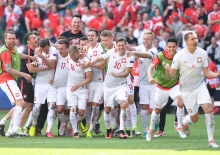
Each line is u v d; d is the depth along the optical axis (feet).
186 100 96.89
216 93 177.68
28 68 115.96
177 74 104.01
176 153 83.76
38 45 120.57
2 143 99.81
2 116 167.73
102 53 116.47
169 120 155.33
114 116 114.93
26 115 118.01
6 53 108.37
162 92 104.94
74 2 219.61
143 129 122.52
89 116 118.32
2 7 219.61
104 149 89.71
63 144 97.81
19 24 214.07
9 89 109.19
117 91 108.27
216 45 179.22
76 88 112.57
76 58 112.16
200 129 131.03
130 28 189.16
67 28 197.36
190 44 92.68
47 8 215.72
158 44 182.91
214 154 82.74
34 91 117.70
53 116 115.34
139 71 118.42
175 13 192.54
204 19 191.52
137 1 204.85
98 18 201.46
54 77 115.96
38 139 108.06
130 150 88.02
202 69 95.30
